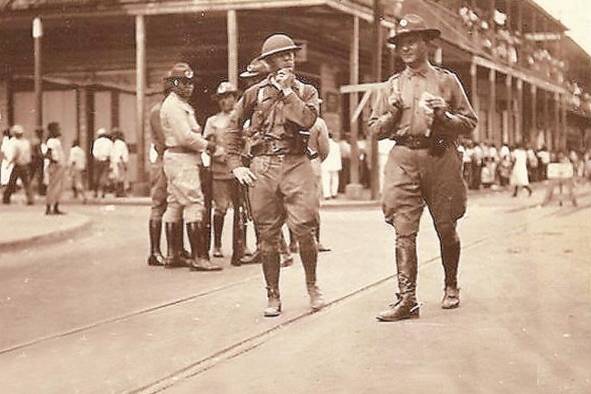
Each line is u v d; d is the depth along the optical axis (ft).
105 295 27.68
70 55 89.76
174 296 27.30
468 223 50.60
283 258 34.04
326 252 38.22
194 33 82.94
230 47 77.71
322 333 21.13
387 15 78.74
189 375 17.46
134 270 33.81
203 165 34.30
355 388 16.20
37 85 82.84
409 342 19.85
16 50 91.71
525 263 32.60
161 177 34.94
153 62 86.22
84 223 49.85
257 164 23.84
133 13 80.07
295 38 87.25
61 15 81.61
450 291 24.18
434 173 23.12
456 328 21.25
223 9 77.66
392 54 79.87
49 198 57.52
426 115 22.68
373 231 48.62
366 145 95.71
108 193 78.43
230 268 34.12
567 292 26.09
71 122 91.25
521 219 51.60
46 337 21.35
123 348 20.01
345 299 25.95
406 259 22.71
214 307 25.12
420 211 23.22
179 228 34.50
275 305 23.72
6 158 70.44
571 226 46.75
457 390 15.88
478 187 76.43
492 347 19.15
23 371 18.06
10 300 26.71
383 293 26.91
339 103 98.53
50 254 39.14
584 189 58.39
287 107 23.76
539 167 69.26
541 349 18.84
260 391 16.17
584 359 17.92
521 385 16.08
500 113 74.08
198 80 82.99
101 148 78.48
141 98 81.41
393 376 16.94
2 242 39.75
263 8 76.43
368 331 21.17
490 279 28.99
